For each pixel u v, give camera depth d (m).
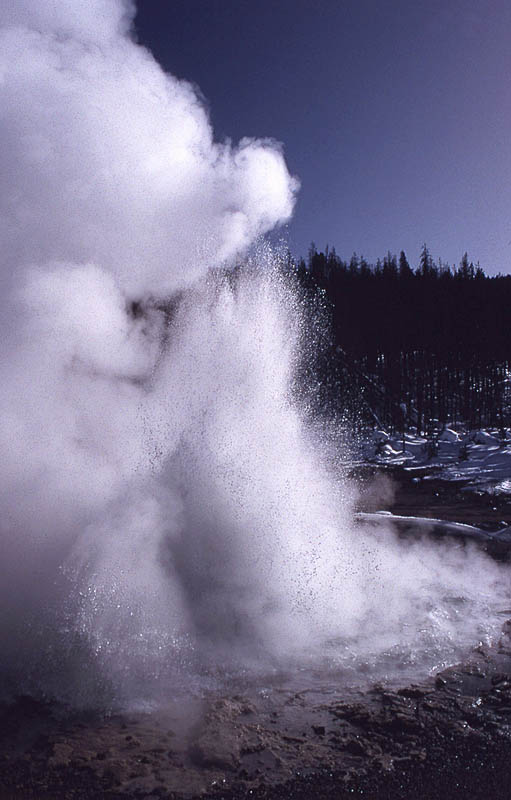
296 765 3.13
